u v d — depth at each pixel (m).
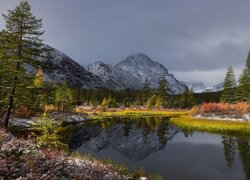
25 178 7.31
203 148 29.50
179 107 117.00
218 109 57.91
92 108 106.69
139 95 130.88
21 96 27.92
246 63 77.12
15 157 8.56
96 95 132.00
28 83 27.86
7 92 28.61
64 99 67.44
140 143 34.00
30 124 39.00
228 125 43.78
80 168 10.25
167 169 20.42
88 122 58.84
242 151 27.06
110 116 77.88
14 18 26.94
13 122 36.72
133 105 129.00
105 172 11.26
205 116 56.34
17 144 10.80
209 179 17.77
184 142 33.88
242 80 77.44
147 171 19.58
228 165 21.67
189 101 116.62
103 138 38.03
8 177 7.35
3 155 8.52
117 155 26.23
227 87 84.50
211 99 132.25
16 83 27.36
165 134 41.41
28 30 27.42
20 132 31.98
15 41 26.83
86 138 37.31
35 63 28.48
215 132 40.72
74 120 58.84
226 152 26.89
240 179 17.91
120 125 54.22
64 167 9.33
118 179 10.98
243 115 50.88
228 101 84.12
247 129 40.09
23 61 27.42
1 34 27.33
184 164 22.22
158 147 31.03
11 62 27.31
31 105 29.12
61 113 60.53
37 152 10.23
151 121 62.44
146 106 117.75
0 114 31.97
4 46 27.45
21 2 27.30
